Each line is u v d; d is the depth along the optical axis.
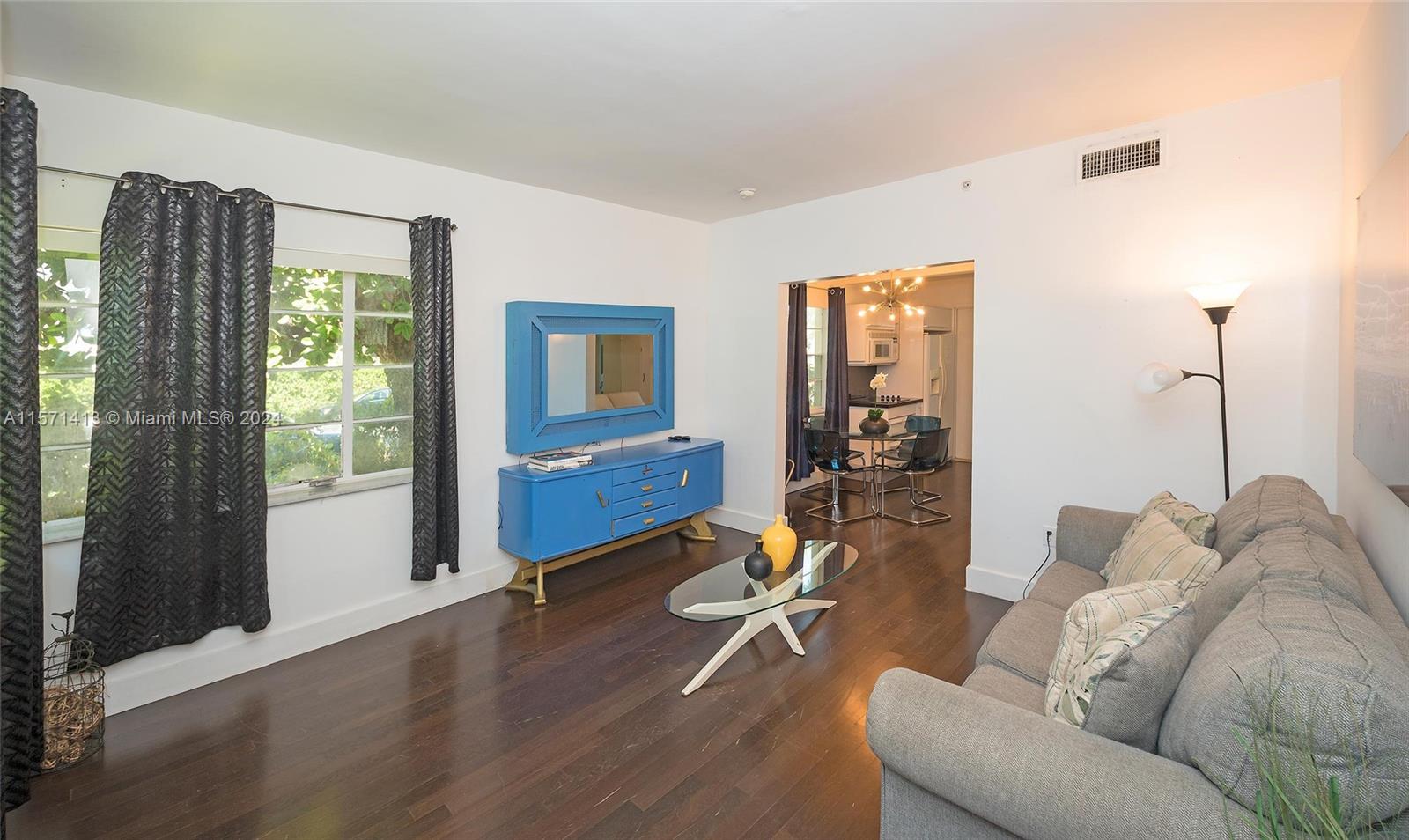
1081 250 3.31
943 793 1.35
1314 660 1.09
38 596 2.10
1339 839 0.89
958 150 3.43
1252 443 2.87
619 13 2.03
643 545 4.79
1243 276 2.86
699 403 5.31
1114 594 1.67
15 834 1.91
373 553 3.35
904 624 3.36
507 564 3.99
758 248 4.89
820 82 2.56
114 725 2.48
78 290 2.54
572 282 4.29
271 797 2.07
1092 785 1.18
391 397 3.49
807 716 2.53
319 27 2.09
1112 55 2.36
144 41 2.16
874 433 5.90
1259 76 2.57
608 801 2.05
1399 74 1.72
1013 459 3.61
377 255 3.34
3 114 1.96
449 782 2.14
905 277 7.20
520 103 2.73
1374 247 1.83
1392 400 1.60
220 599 2.82
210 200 2.69
